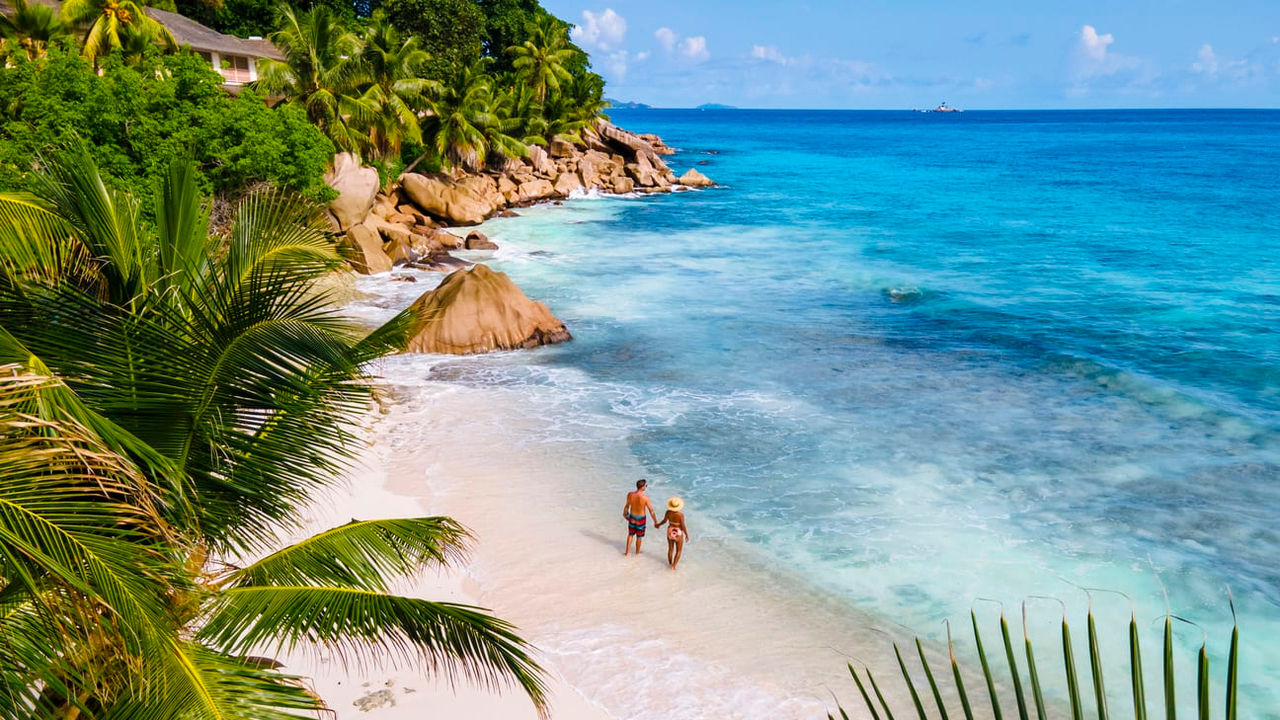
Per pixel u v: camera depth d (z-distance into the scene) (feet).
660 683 35.86
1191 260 135.33
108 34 117.70
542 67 256.11
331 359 21.38
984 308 102.12
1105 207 204.85
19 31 116.98
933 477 55.83
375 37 166.61
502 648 20.89
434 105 181.37
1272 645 38.86
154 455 16.93
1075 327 93.76
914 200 221.25
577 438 61.77
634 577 43.86
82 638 15.93
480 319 82.38
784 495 53.21
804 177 292.81
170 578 16.57
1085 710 36.11
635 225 172.04
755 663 37.45
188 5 212.64
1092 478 55.47
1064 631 7.18
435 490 52.90
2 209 20.57
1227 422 64.54
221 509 21.89
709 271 124.36
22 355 16.56
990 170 321.11
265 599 20.75
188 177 24.21
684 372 77.46
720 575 44.14
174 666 17.31
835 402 69.97
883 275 122.62
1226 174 295.28
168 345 20.54
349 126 156.87
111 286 22.57
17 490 14.08
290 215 25.66
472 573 43.75
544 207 201.05
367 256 113.70
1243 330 92.07
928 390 72.95
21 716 15.44
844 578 44.09
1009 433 63.21
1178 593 42.63
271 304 21.80
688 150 449.06
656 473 56.29
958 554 46.34
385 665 35.53
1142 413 66.90
